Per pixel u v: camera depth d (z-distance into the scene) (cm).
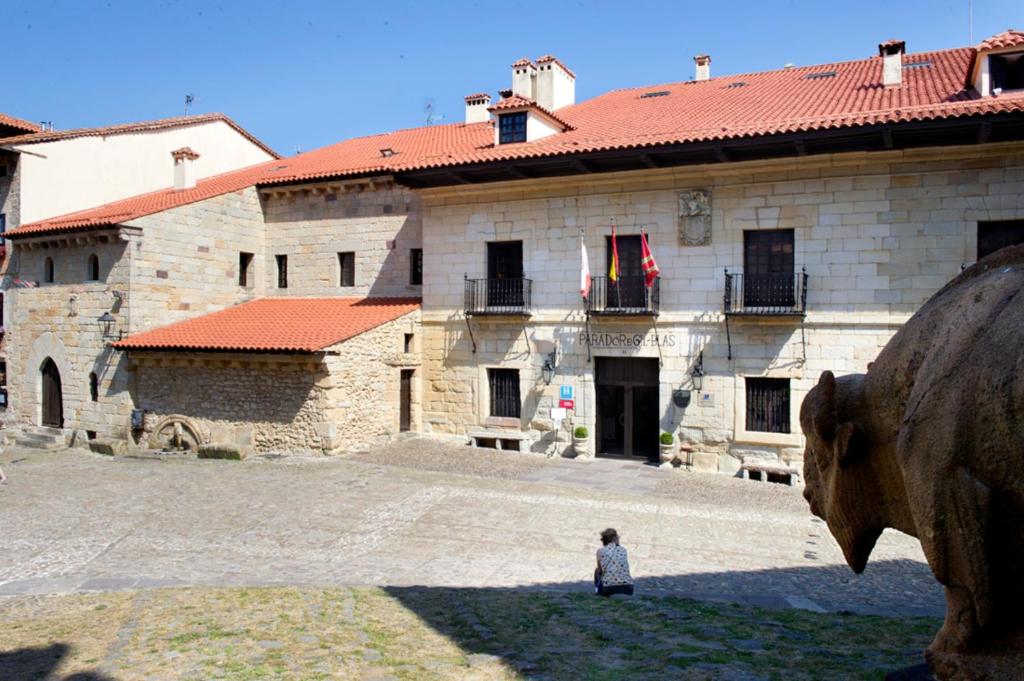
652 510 1370
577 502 1418
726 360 1783
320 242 2455
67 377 2292
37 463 1964
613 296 1911
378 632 670
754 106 1981
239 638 650
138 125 2769
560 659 556
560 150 1792
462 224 2097
